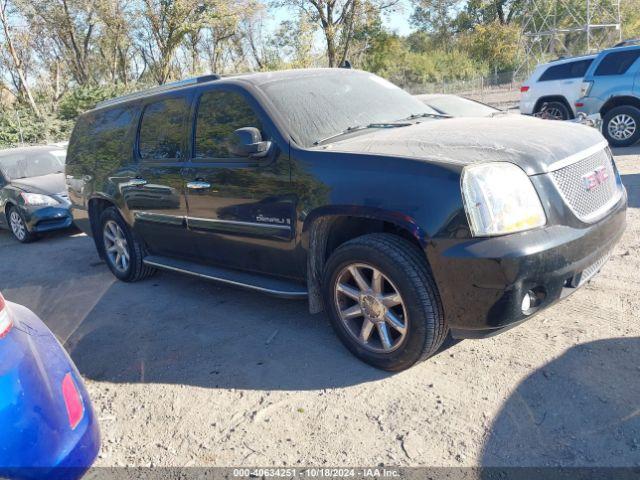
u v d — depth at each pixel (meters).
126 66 46.16
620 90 11.23
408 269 3.15
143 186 5.00
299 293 3.87
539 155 3.16
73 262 7.21
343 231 3.76
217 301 5.05
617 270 4.64
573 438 2.71
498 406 3.01
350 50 38.91
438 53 43.66
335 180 3.42
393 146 3.46
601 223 3.29
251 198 3.96
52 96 36.50
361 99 4.49
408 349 3.28
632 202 6.77
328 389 3.39
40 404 2.15
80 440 2.25
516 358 3.45
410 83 40.56
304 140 3.80
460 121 4.08
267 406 3.29
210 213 4.32
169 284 5.69
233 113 4.23
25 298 5.89
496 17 50.72
